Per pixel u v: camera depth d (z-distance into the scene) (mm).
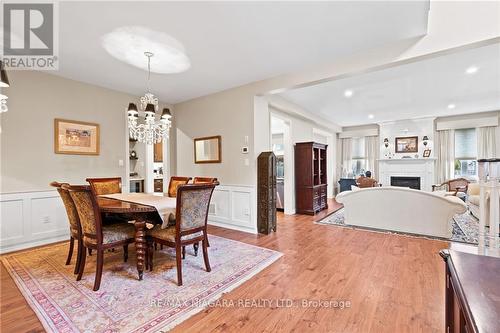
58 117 3613
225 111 4457
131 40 2641
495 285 792
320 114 6742
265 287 2227
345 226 4449
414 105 5879
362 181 7078
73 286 2230
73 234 2604
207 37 2602
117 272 2531
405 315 1806
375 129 8180
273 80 3783
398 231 4012
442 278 2371
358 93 4855
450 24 2461
